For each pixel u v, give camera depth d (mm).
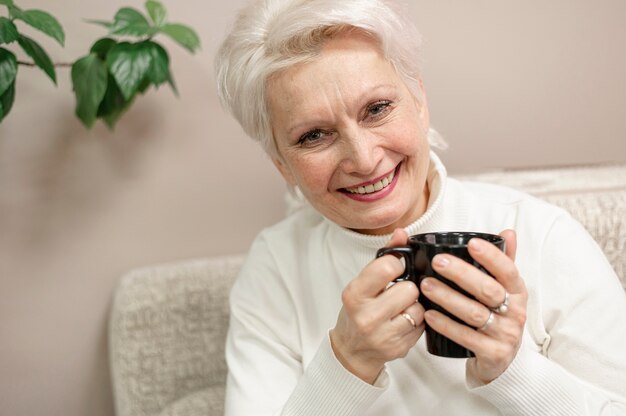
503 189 1024
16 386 1511
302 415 802
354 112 796
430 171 963
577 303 849
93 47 1302
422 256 671
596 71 1521
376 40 808
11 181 1439
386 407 903
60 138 1443
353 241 958
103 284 1517
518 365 729
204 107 1494
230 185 1535
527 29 1492
